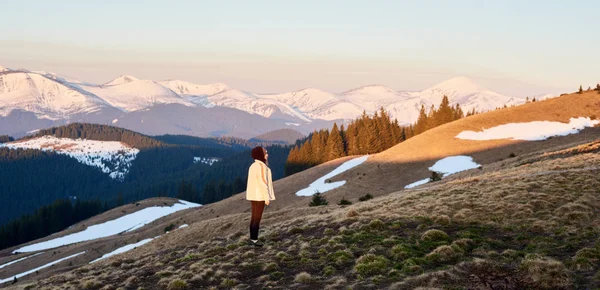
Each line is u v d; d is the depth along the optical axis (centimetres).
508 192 2062
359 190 7312
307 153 14188
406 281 1016
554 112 9369
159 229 8338
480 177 3147
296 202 7581
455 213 1748
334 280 1120
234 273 1279
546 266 978
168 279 1324
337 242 1480
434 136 9381
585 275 962
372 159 9019
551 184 2125
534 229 1410
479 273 1016
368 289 1020
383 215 1830
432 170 7569
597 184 2014
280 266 1323
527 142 8044
